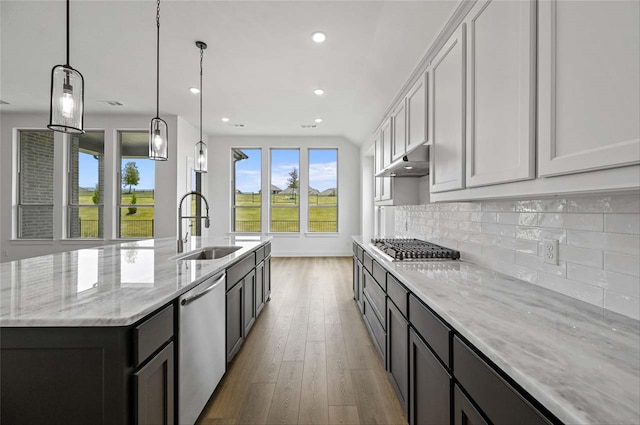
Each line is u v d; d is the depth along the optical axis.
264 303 3.56
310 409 1.81
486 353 0.83
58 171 5.44
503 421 0.78
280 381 2.10
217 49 3.02
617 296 1.05
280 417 1.74
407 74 2.79
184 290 1.37
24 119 5.39
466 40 1.50
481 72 1.35
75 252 2.39
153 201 5.58
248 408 1.82
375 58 2.92
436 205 2.73
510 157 1.13
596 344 0.83
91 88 4.14
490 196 1.30
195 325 1.57
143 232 5.58
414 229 3.45
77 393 1.00
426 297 1.28
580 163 0.81
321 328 3.01
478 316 1.04
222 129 6.40
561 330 0.92
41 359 1.00
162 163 5.43
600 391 0.62
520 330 0.93
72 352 1.00
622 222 1.03
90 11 2.45
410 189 3.23
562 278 1.29
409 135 2.68
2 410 1.00
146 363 1.13
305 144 7.05
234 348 2.30
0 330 1.00
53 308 1.06
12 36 2.84
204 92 4.23
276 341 2.72
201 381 1.65
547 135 0.94
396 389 1.86
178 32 2.73
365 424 1.68
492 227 1.81
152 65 3.42
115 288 1.32
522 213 1.54
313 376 2.16
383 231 5.60
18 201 5.51
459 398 1.02
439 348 1.18
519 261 1.57
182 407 1.43
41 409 1.00
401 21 2.19
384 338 2.18
